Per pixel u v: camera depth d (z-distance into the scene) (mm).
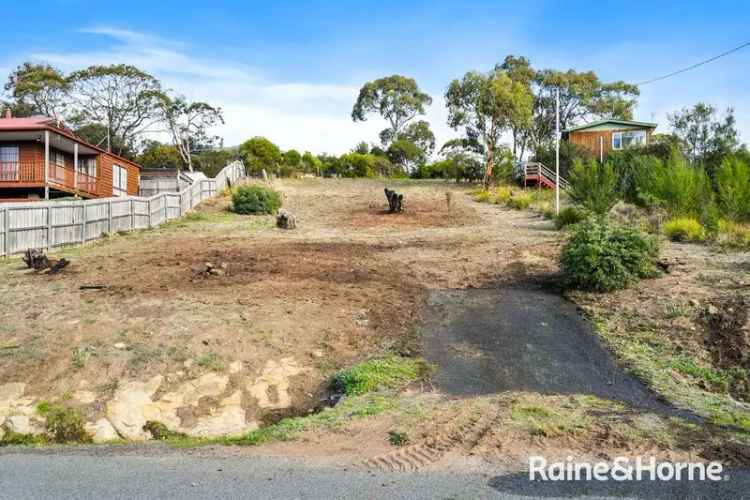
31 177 29422
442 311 12289
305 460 6094
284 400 8992
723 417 7203
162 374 9281
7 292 12992
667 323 10656
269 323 11023
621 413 7305
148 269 15328
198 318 11141
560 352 10039
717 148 31625
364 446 6457
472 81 42250
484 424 6895
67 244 19578
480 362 9742
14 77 50000
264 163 53875
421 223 25641
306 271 15117
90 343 10047
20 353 9688
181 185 37281
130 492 5285
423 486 5273
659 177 21344
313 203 32688
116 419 8414
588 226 13578
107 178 33906
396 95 81125
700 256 14883
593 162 23594
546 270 14984
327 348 10375
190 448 6785
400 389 8719
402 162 75500
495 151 42812
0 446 7430
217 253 17641
